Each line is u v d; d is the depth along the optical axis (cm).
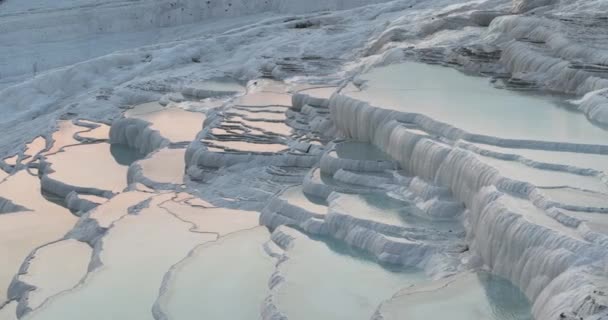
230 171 1922
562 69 1845
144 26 4988
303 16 4041
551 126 1500
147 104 2877
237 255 1427
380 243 1305
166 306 1233
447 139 1499
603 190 1149
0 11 5156
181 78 3123
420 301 1058
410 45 2542
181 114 2691
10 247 1853
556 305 917
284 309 1129
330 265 1277
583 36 1994
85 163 2452
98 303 1320
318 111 2123
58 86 3488
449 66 2203
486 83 1975
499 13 2555
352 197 1494
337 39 3122
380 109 1717
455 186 1377
